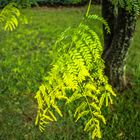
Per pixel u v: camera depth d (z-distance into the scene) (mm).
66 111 5297
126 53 5926
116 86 6172
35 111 5586
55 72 558
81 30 576
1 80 6559
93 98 583
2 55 8305
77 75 536
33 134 4914
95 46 552
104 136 4777
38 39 9891
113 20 5445
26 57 8227
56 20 12492
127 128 5004
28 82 6410
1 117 5363
